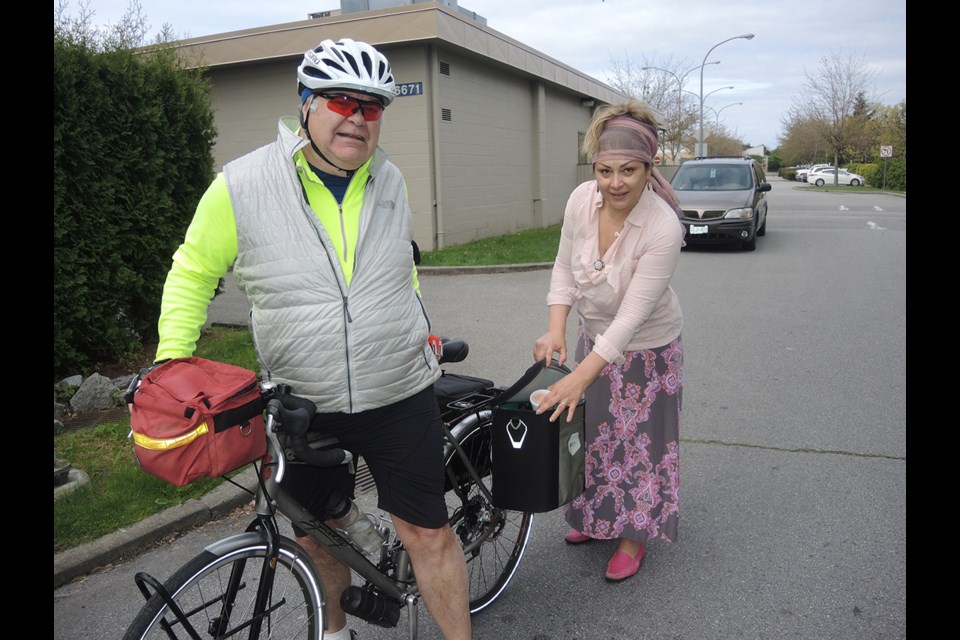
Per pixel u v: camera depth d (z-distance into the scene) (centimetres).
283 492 215
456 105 1340
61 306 532
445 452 267
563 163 1977
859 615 283
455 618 238
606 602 298
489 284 1016
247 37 1260
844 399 525
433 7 1151
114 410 504
